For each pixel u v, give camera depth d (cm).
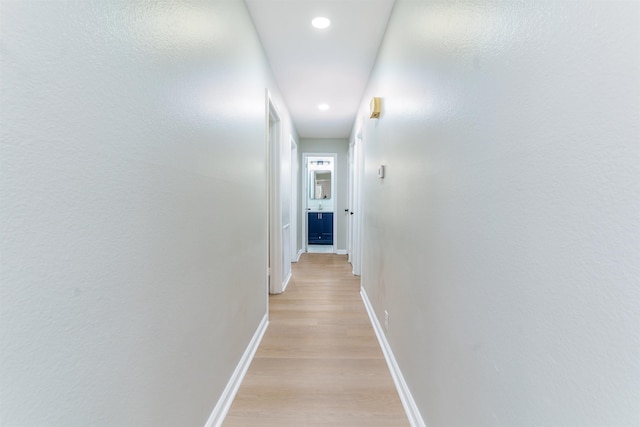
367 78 299
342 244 599
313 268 473
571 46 53
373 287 262
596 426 49
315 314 280
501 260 74
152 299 87
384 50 221
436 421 116
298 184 596
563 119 55
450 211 103
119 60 73
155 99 88
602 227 48
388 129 205
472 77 88
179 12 103
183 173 105
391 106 197
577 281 52
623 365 45
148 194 85
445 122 108
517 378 68
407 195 157
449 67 105
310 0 185
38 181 54
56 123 57
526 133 65
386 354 201
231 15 158
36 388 54
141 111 82
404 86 165
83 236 63
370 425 143
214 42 134
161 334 92
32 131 52
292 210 517
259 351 212
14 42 49
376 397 163
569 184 54
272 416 148
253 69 208
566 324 55
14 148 50
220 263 143
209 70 128
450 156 104
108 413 70
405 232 160
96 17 66
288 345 221
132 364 79
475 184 87
